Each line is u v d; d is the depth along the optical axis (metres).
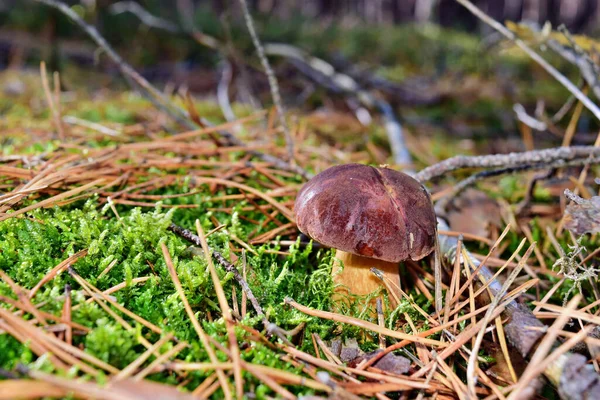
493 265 0.24
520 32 0.30
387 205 0.18
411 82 0.75
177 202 0.26
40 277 0.17
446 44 0.99
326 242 0.18
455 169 0.25
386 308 0.20
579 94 0.27
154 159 0.28
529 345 0.16
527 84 0.75
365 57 0.94
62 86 0.56
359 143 0.43
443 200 0.27
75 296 0.16
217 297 0.19
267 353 0.16
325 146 0.39
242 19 1.19
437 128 0.53
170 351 0.15
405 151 0.38
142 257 0.20
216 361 0.15
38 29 0.83
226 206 0.26
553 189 0.31
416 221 0.18
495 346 0.17
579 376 0.14
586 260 0.23
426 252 0.18
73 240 0.19
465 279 0.21
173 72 0.78
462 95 0.67
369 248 0.18
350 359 0.17
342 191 0.18
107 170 0.25
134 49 0.85
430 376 0.16
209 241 0.21
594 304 0.18
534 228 0.27
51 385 0.12
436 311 0.19
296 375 0.15
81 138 0.32
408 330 0.19
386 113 0.46
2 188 0.22
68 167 0.24
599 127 0.50
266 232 0.24
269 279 0.20
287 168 0.29
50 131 0.34
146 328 0.17
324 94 0.64
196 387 0.15
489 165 0.25
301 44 0.97
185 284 0.18
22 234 0.19
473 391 0.15
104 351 0.14
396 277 0.21
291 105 0.60
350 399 0.14
